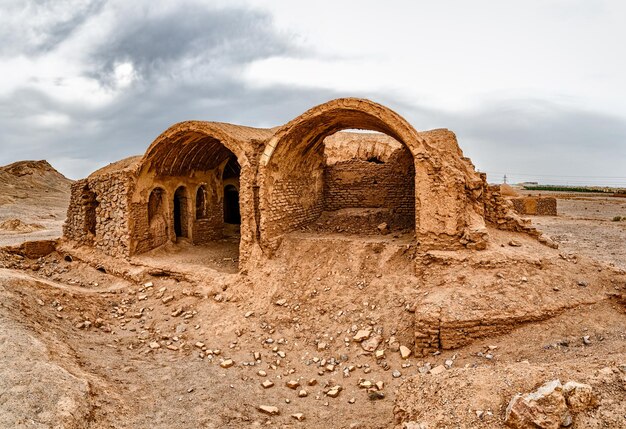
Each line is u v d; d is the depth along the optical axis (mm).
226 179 22359
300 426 7414
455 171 11664
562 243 19812
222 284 13211
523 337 8875
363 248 13039
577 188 87375
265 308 11984
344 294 11766
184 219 18703
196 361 9820
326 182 19000
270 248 13852
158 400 8000
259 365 9680
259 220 13852
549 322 9203
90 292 13367
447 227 11453
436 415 5457
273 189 14242
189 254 17031
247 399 8273
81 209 17453
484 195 13758
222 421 7441
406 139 11742
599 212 36719
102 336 10742
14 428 5887
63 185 53688
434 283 10922
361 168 18531
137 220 16078
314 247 13672
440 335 9062
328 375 9148
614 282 10469
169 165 16984
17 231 24828
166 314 12359
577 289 10188
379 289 11531
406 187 17734
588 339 8562
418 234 11672
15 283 11141
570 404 4871
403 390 6484
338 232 15797
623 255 16797
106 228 16578
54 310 11031
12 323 8914
